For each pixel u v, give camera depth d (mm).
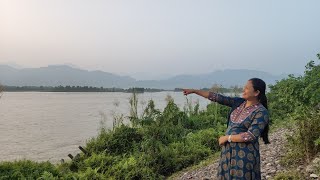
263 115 4879
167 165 13297
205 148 15398
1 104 109812
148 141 14641
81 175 11734
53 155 23297
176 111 20812
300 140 8789
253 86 4969
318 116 8953
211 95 5355
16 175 10328
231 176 4953
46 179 10469
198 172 11086
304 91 11258
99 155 13891
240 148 4926
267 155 10094
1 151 25156
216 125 20844
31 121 51250
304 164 8305
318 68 12656
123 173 12359
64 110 78125
